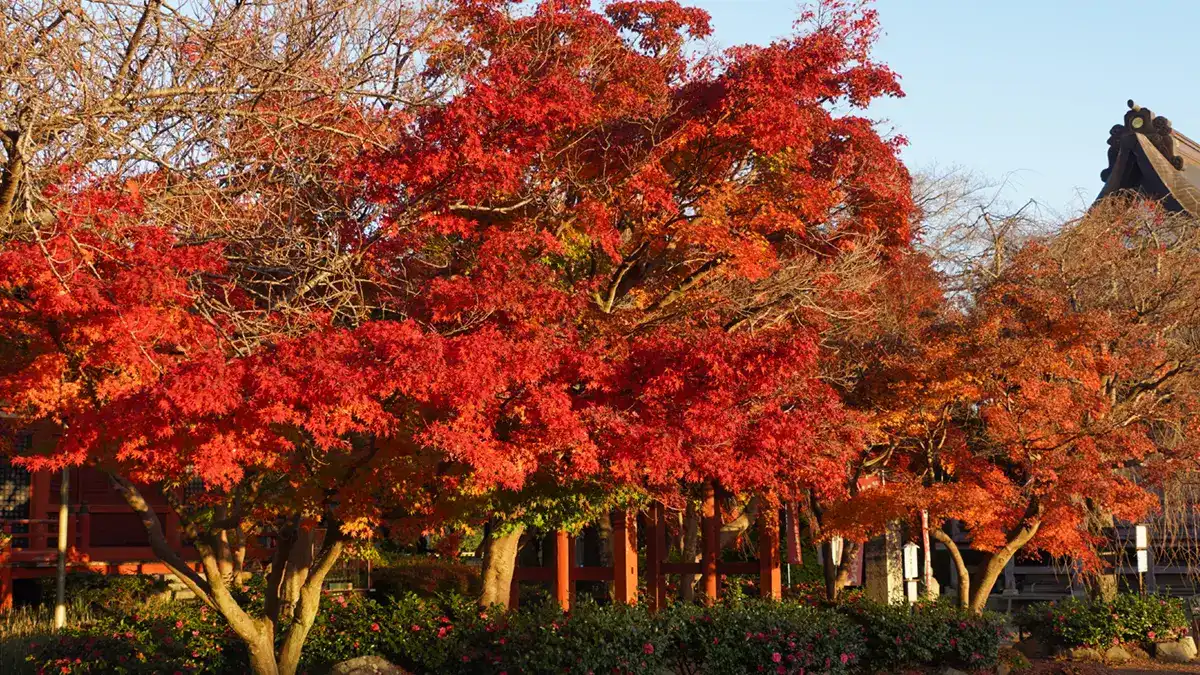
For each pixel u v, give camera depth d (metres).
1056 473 18.72
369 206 14.78
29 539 21.58
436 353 10.83
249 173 14.14
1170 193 36.00
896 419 19.70
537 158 15.78
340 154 14.57
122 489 13.02
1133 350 19.92
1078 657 21.98
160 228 11.83
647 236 16.78
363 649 16.39
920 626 18.61
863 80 19.14
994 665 19.20
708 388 12.59
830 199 18.36
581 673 15.04
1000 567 20.27
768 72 16.97
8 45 11.39
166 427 10.23
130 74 12.98
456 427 11.44
